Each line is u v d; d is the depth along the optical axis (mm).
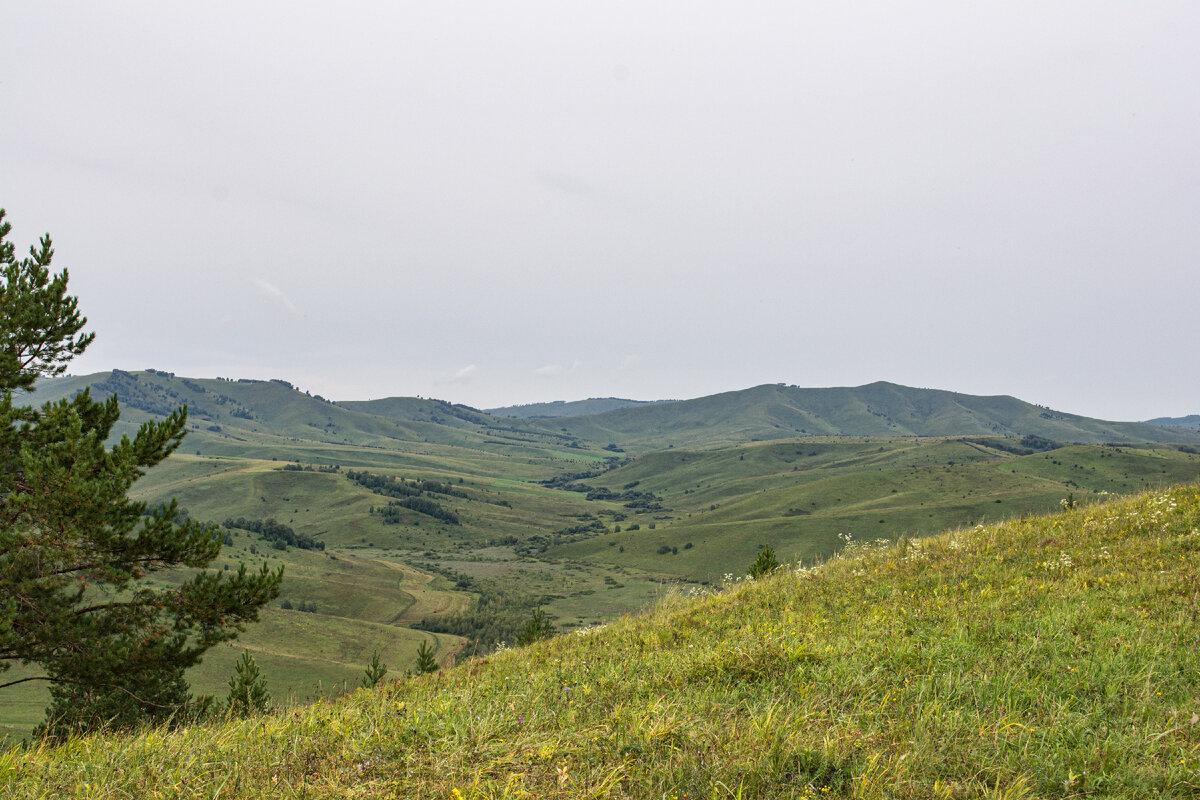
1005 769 4039
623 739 4570
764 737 4426
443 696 6305
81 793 4184
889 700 5312
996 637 6902
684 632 9867
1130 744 4305
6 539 12609
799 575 13523
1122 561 9820
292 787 4094
